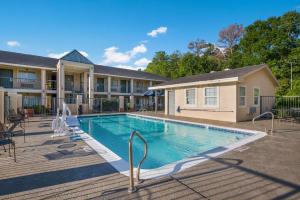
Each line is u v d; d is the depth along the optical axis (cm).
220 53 5016
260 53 3169
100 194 340
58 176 418
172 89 1998
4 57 2209
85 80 2702
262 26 3322
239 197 329
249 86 1505
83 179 403
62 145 700
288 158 534
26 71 2395
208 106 1600
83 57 2391
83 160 526
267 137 812
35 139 809
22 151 619
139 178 402
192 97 1761
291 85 2470
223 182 386
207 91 1619
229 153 585
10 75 2302
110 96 2967
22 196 335
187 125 1411
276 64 2980
